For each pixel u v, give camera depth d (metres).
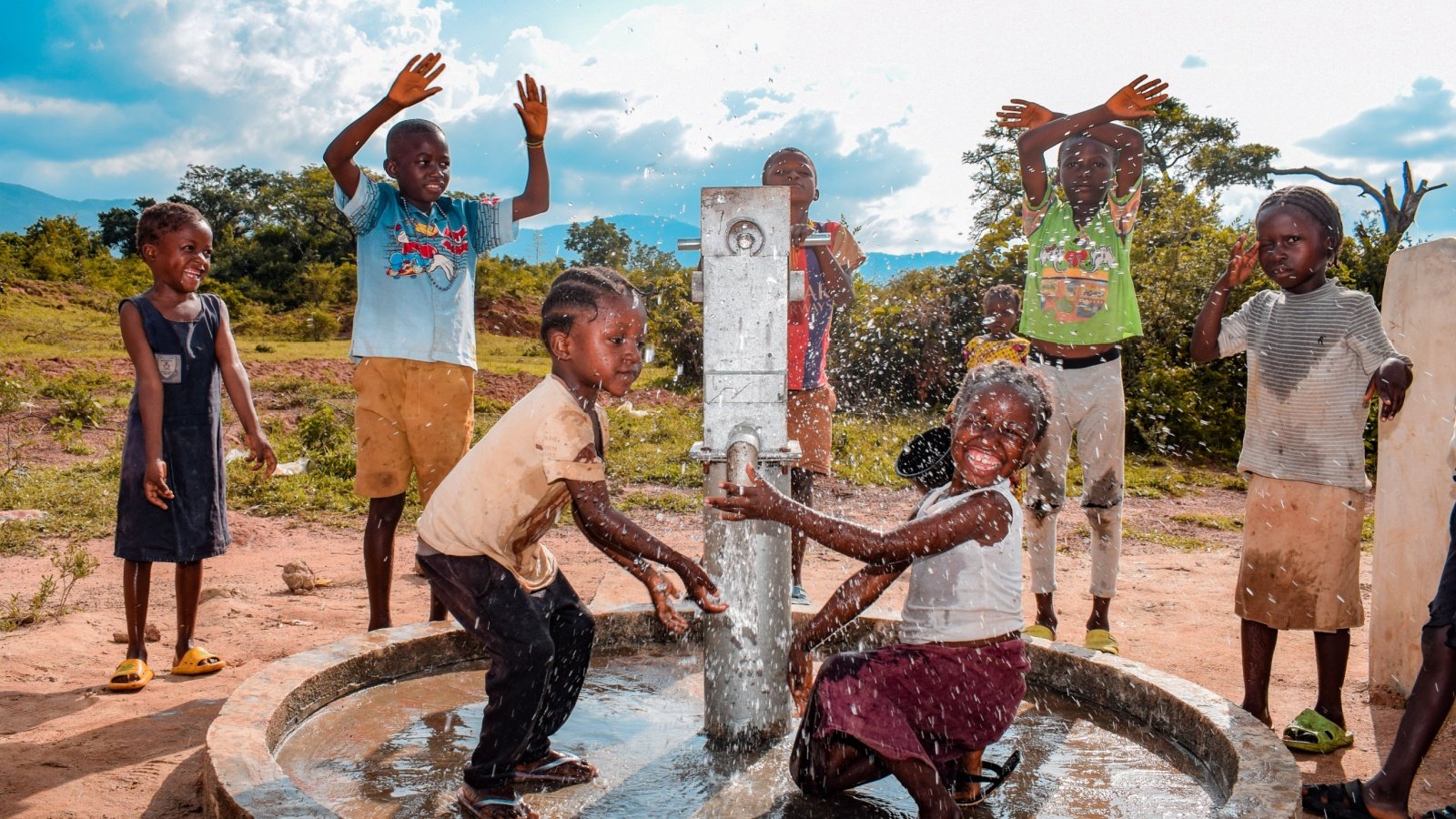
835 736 2.61
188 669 4.34
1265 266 3.64
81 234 54.28
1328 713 3.61
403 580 6.30
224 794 2.33
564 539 7.47
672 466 10.35
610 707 3.41
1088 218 4.78
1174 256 13.91
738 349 2.97
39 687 4.14
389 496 4.35
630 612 4.03
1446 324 3.82
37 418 12.90
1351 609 3.51
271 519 8.06
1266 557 3.59
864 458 10.89
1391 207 30.02
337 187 4.25
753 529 3.03
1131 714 3.25
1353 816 2.83
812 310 5.22
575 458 2.72
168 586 6.05
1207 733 2.86
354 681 3.42
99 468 9.61
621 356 2.84
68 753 3.35
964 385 2.85
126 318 4.08
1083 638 5.09
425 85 4.19
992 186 20.19
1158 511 9.20
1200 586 6.31
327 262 56.62
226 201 76.81
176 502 4.18
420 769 2.84
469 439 4.52
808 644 2.96
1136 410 12.83
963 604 2.67
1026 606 5.75
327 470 9.88
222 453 4.39
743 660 3.06
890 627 3.90
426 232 4.43
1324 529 3.48
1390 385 3.29
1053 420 4.66
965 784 2.69
